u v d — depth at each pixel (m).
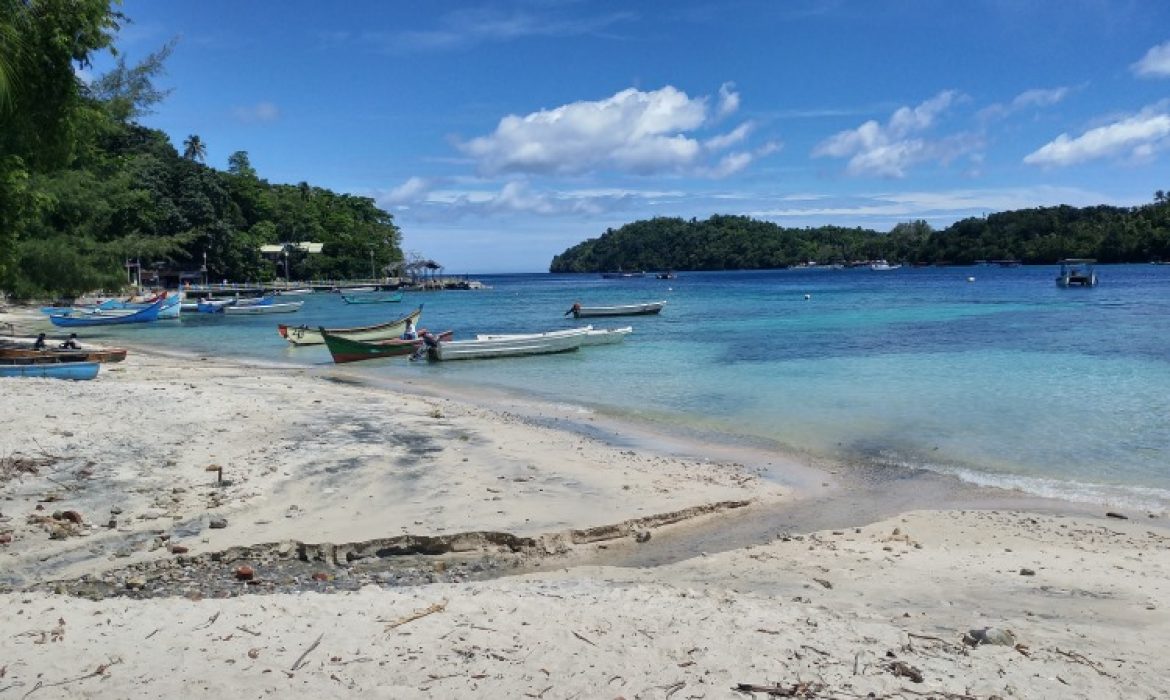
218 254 98.06
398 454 13.34
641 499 11.15
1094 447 14.58
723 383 23.06
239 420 15.38
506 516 10.18
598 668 5.48
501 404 20.41
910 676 5.47
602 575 8.45
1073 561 8.92
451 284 117.12
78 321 47.97
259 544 9.05
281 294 96.38
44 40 15.47
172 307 54.16
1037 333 35.91
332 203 160.88
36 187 33.62
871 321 45.94
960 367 25.09
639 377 24.88
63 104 16.75
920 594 7.75
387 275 132.75
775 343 34.06
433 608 6.62
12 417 14.02
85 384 18.39
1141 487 12.23
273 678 5.24
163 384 20.00
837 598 7.56
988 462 13.82
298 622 6.27
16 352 21.28
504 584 7.79
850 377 23.50
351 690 5.10
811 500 11.86
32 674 5.24
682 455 14.59
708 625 6.36
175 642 5.82
